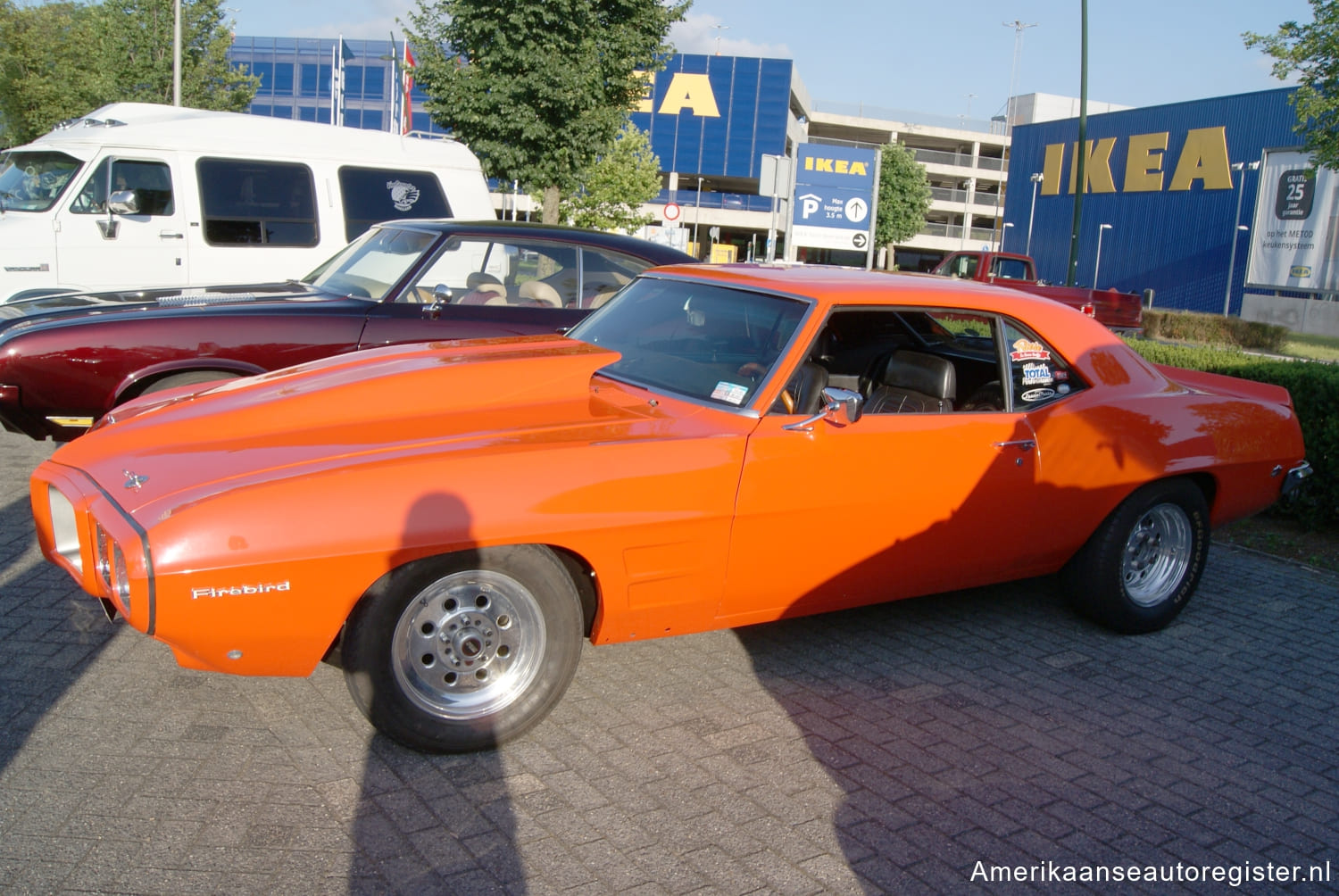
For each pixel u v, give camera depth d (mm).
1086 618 4719
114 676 3650
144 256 8828
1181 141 44500
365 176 9695
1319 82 20031
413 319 6113
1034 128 52500
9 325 5562
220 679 3672
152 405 3887
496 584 3186
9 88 31750
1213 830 3111
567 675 3338
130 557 2752
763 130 61562
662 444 3398
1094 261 48562
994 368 4246
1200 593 5344
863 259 70688
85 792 2906
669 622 3547
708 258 68562
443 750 3201
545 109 16938
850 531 3766
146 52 23953
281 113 48469
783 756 3373
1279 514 6891
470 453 3137
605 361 4004
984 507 4062
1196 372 5254
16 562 4695
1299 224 30188
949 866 2838
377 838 2779
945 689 3979
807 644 4348
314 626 2943
